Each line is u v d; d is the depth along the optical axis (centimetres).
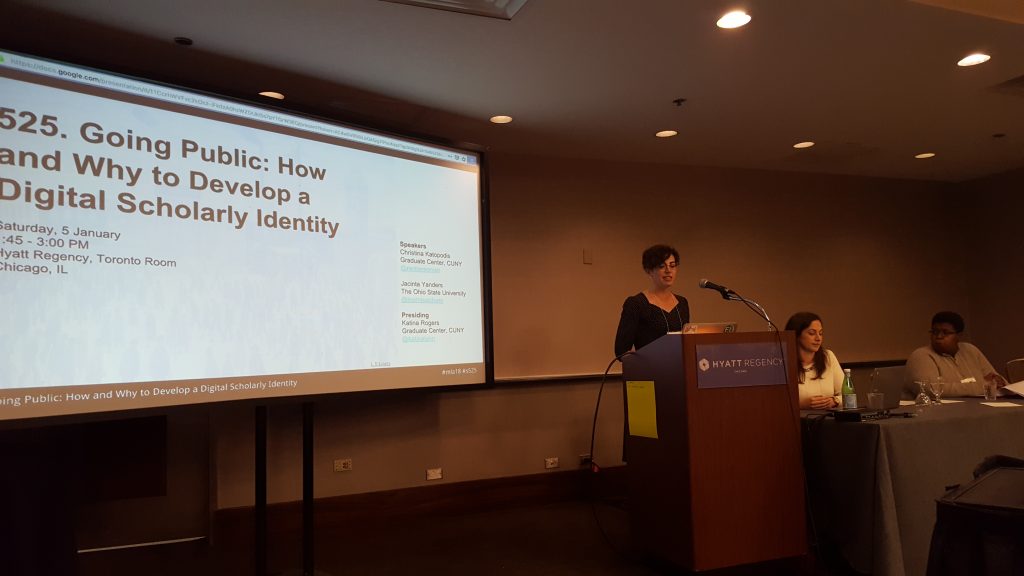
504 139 435
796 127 430
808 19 284
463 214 370
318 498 376
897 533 244
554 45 301
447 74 331
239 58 307
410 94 356
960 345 395
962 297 621
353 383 307
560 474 449
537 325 457
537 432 446
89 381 232
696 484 257
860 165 544
